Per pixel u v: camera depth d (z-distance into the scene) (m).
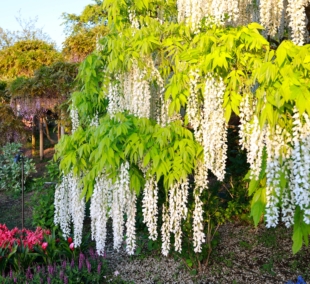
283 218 2.06
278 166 1.98
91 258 3.68
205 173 2.64
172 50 2.42
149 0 2.83
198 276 3.52
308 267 3.56
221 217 4.07
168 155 2.40
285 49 1.76
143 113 2.59
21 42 10.98
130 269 3.79
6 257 3.49
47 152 10.95
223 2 2.30
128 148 2.25
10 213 6.31
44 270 3.33
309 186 1.81
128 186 2.48
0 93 9.95
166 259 3.95
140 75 2.58
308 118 1.79
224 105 2.21
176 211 2.61
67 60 9.48
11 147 8.11
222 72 2.23
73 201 2.97
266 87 1.84
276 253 3.90
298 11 2.25
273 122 1.84
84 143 2.62
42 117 9.91
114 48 2.55
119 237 2.66
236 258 3.86
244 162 4.66
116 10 2.73
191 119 2.42
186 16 2.70
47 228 4.58
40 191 5.36
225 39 2.08
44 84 8.08
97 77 2.98
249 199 4.59
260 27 2.11
